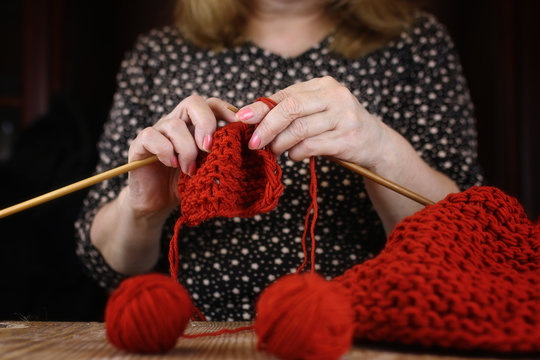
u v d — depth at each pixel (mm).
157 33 1032
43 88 1742
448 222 566
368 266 523
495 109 1620
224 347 501
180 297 468
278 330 402
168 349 469
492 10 1635
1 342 530
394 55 952
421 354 473
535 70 1586
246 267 847
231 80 945
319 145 656
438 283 474
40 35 1742
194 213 611
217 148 617
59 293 1320
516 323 461
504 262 571
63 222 1332
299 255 848
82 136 1440
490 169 1647
